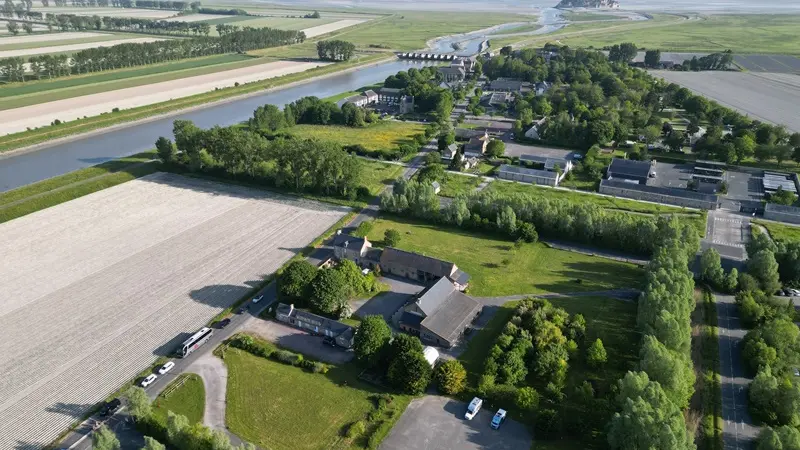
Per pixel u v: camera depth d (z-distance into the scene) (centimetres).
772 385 8838
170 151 19788
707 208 17125
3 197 16788
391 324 11281
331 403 9212
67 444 8375
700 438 8494
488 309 11850
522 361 9794
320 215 16450
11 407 9112
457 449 8338
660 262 12094
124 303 11988
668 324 9656
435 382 9706
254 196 17750
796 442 7569
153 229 15412
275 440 8444
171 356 10338
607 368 10012
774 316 11044
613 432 7831
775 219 16362
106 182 18400
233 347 10588
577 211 15038
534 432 8619
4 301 11994
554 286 12725
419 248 14462
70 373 9894
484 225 15400
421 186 16438
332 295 11388
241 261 13762
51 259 13750
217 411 9000
